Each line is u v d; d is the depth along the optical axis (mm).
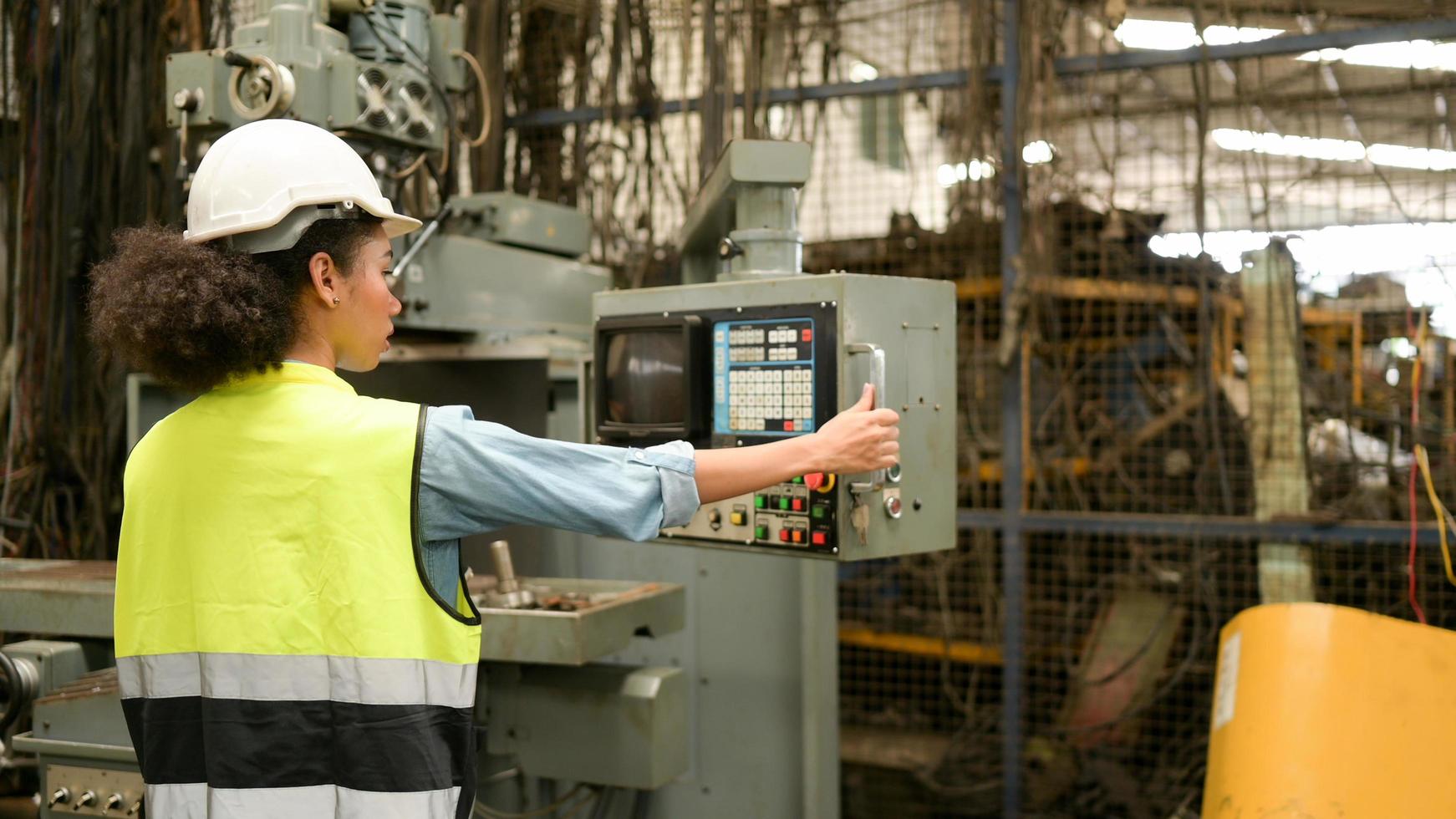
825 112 3008
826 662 2354
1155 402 2889
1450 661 1847
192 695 1033
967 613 3027
